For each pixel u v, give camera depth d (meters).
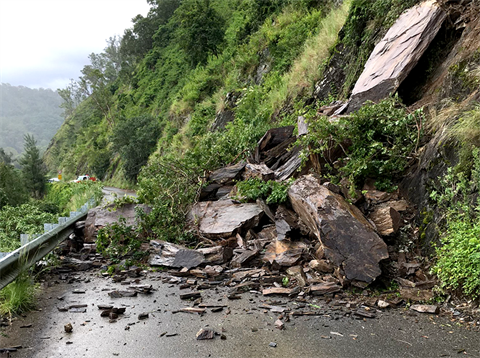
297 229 5.77
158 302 4.43
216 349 3.20
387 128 6.22
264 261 5.55
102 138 72.12
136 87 70.62
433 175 5.27
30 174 50.81
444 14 7.23
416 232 5.12
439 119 5.79
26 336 3.49
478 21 6.41
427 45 7.26
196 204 7.82
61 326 3.72
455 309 3.87
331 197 5.11
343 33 12.45
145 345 3.29
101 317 3.97
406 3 8.77
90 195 14.01
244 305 4.26
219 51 34.06
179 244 6.88
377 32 9.82
